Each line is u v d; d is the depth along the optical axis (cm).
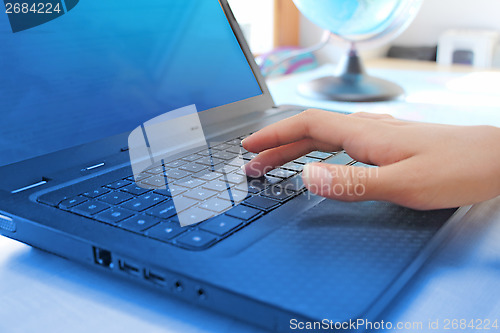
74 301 31
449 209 38
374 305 26
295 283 28
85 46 55
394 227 35
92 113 53
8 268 35
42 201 40
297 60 176
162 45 63
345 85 96
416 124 40
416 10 100
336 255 31
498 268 34
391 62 150
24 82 48
